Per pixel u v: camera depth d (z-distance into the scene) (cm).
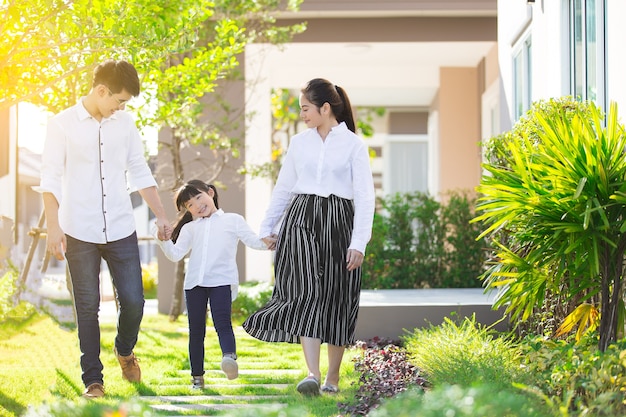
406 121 1784
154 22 501
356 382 445
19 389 425
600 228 368
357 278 422
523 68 764
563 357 378
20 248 716
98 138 427
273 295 426
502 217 406
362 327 625
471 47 1072
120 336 447
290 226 420
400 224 936
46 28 464
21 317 603
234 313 874
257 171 936
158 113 719
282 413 240
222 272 470
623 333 405
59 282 663
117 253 431
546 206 384
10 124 936
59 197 416
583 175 371
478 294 765
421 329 623
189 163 998
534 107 555
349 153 421
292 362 561
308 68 1224
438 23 1021
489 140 608
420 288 924
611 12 487
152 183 452
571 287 406
